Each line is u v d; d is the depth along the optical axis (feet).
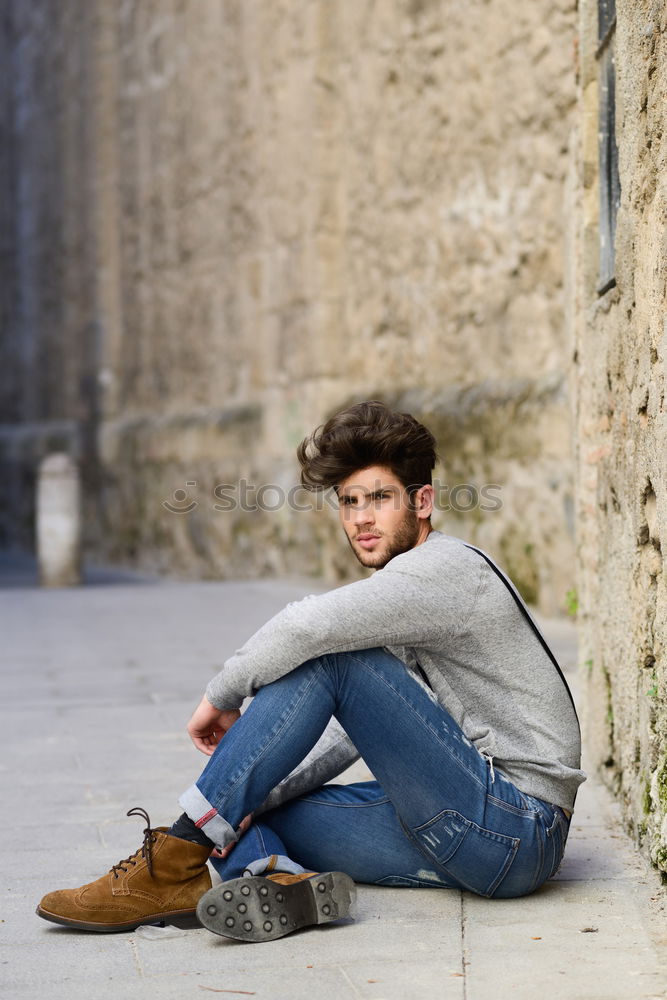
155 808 14.49
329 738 11.10
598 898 10.89
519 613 10.58
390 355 40.34
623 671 13.53
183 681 23.80
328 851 11.00
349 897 10.22
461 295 36.19
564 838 10.79
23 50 72.64
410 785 10.23
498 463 33.32
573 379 18.40
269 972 9.39
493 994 8.82
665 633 11.09
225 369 52.01
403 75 38.52
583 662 17.17
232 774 10.19
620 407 13.48
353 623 9.89
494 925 10.27
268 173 47.03
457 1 35.45
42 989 9.17
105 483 63.26
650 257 11.54
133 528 59.93
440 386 37.47
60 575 46.47
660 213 11.09
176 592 42.14
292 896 10.07
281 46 45.32
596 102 16.05
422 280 38.19
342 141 42.93
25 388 74.69
